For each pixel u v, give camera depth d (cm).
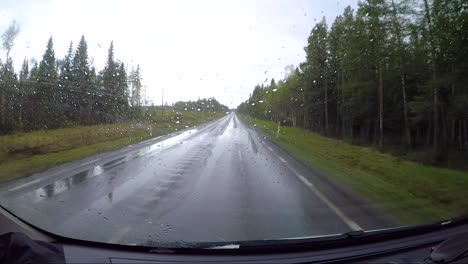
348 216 483
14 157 1213
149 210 501
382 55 2091
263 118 5397
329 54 3247
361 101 2747
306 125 4022
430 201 627
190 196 613
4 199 561
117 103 3288
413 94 2470
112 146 1664
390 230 313
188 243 275
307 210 516
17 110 2130
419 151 1772
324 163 1195
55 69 2969
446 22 1412
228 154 1388
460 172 1075
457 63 1477
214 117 6588
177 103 5441
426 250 279
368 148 2202
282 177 861
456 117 1595
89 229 386
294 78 3806
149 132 2639
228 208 522
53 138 1778
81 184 725
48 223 403
